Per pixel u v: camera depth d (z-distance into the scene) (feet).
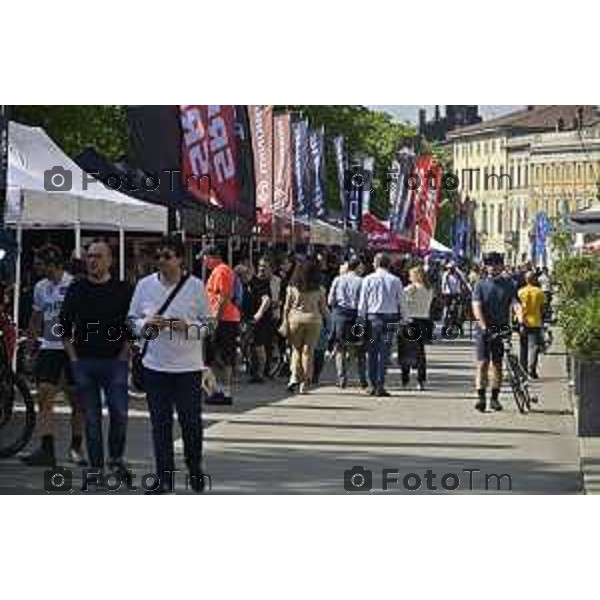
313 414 130.31
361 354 158.92
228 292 136.05
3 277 120.26
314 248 271.69
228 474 89.66
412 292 166.50
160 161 156.25
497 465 96.99
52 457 91.30
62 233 165.58
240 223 190.08
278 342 172.96
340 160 315.78
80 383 82.79
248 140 193.98
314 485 85.56
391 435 114.32
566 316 115.55
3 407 93.71
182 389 79.30
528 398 137.90
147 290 78.95
